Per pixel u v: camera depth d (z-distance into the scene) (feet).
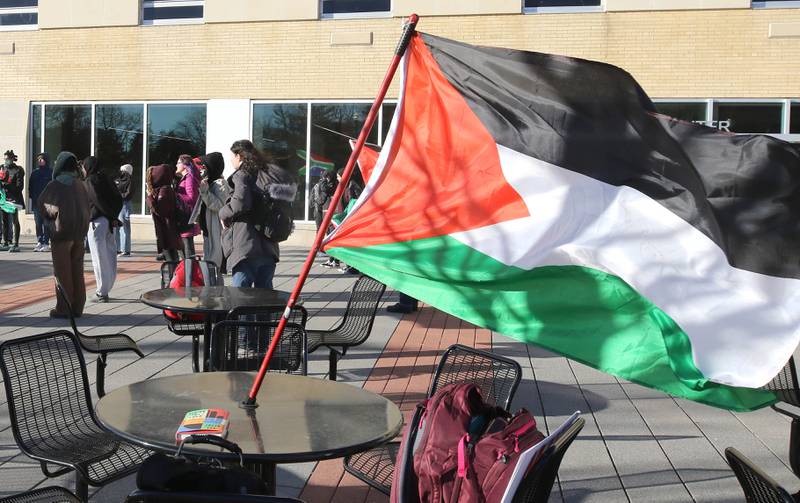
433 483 9.29
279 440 10.51
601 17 53.31
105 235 33.58
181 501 8.75
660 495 15.10
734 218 11.46
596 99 12.04
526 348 27.68
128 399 12.04
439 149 12.88
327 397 12.70
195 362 21.91
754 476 10.25
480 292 12.33
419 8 55.52
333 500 14.39
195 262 25.40
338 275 44.45
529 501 9.68
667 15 52.70
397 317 32.50
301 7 57.36
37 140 62.44
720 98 52.60
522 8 54.19
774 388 16.80
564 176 12.12
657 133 11.78
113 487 14.64
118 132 61.26
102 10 60.44
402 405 20.36
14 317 29.99
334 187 48.57
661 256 11.55
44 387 14.69
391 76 12.41
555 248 11.89
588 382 23.30
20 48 62.03
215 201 30.30
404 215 12.92
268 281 24.62
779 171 11.39
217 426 10.32
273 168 24.17
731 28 52.24
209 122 59.41
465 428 9.57
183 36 59.47
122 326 28.86
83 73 61.26
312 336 20.58
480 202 12.51
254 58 58.49
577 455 17.22
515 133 12.44
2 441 16.61
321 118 58.08
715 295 11.34
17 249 51.88
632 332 11.48
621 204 11.85
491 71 12.65
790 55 51.88
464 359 15.15
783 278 11.30
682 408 20.88
